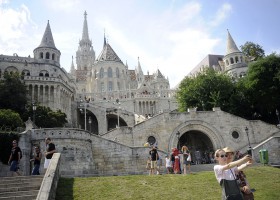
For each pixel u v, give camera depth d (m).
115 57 95.25
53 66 65.06
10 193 11.73
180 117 36.34
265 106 44.41
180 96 49.72
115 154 27.25
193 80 50.81
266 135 37.84
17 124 34.75
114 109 64.81
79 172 25.08
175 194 13.37
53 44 68.31
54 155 15.40
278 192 14.16
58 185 13.94
